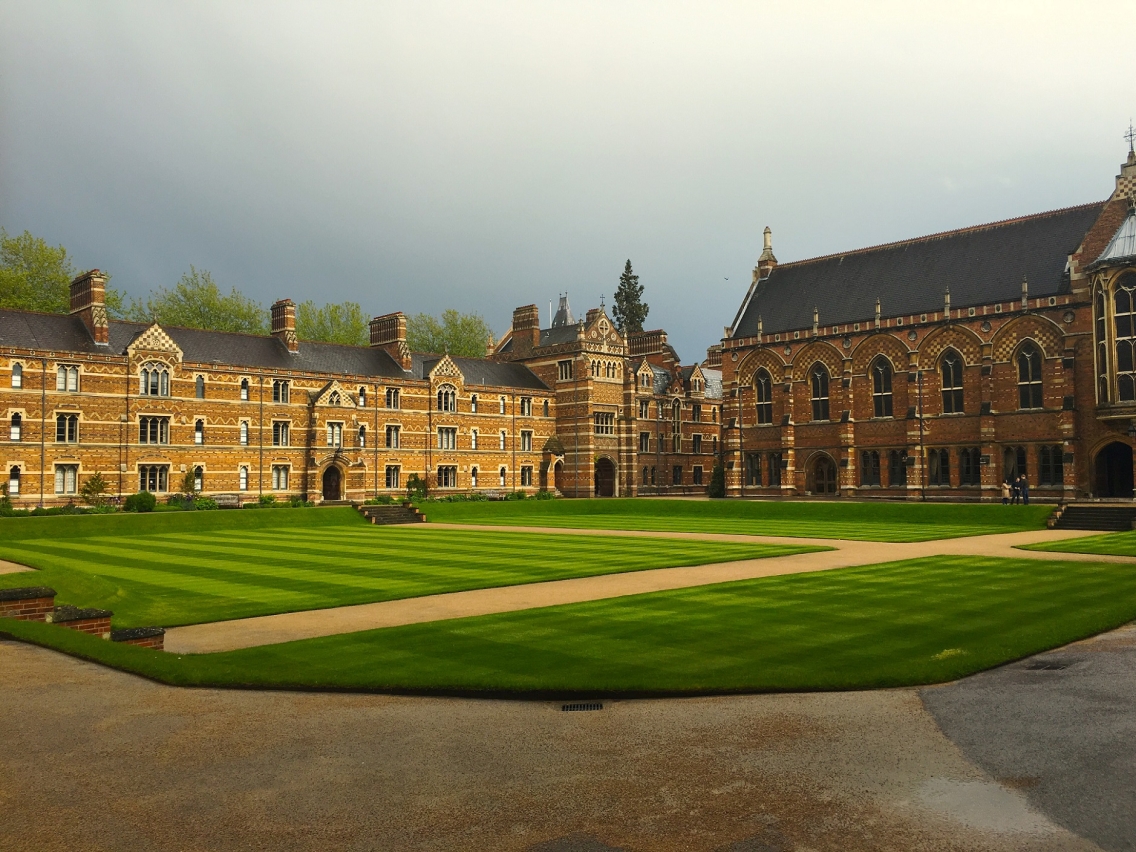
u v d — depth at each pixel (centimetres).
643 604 2811
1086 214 8475
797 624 2445
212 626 2608
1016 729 1493
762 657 2031
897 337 9031
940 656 1998
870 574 3559
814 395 9800
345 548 5025
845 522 7350
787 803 1173
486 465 10662
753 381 10369
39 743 1398
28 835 1056
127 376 7988
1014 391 8244
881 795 1202
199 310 11675
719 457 12281
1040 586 3172
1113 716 1569
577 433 11188
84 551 4900
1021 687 1778
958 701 1673
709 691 1736
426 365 10406
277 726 1503
